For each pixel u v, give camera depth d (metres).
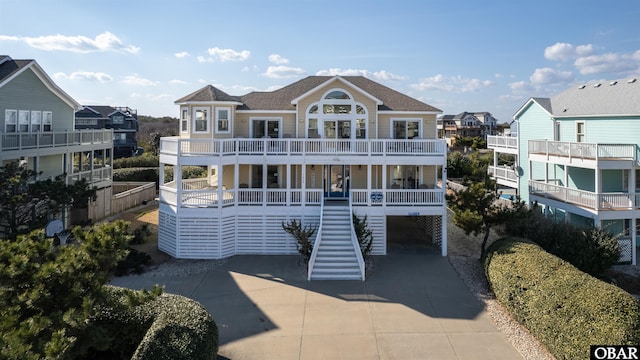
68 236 19.19
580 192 22.73
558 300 11.82
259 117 25.39
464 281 17.95
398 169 25.94
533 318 12.67
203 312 11.62
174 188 22.55
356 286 17.33
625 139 23.36
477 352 11.97
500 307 15.17
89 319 10.80
